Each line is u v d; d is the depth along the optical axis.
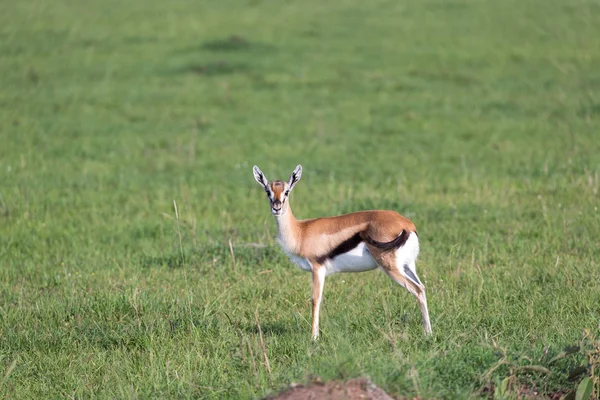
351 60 87.38
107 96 76.38
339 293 29.91
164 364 24.00
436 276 30.81
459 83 78.38
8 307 29.97
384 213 25.72
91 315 28.73
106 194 47.91
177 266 35.00
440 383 19.91
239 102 74.31
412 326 25.98
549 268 30.92
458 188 46.88
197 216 42.72
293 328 26.56
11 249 38.06
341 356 19.88
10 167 53.38
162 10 116.19
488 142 58.72
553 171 49.12
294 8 116.19
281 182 26.70
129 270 34.19
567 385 20.39
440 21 105.00
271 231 39.06
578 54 85.69
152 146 61.56
